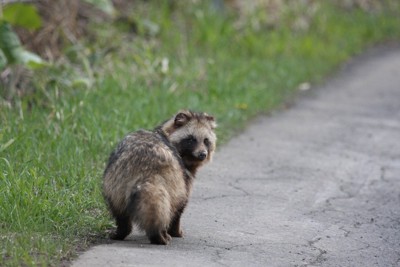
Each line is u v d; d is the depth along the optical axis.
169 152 9.12
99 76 16.30
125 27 19.91
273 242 9.70
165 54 19.03
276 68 21.11
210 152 10.63
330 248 9.66
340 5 30.77
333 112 18.17
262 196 11.73
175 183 9.01
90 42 18.38
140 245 9.11
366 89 21.09
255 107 17.41
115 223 9.71
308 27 26.23
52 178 10.88
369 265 9.18
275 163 13.66
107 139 12.85
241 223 10.40
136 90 15.95
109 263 8.27
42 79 14.85
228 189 11.95
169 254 8.78
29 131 12.38
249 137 15.35
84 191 10.62
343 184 12.71
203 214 10.67
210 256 8.91
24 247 8.40
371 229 10.55
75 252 8.59
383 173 13.55
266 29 24.47
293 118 17.31
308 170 13.35
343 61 24.88
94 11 19.36
